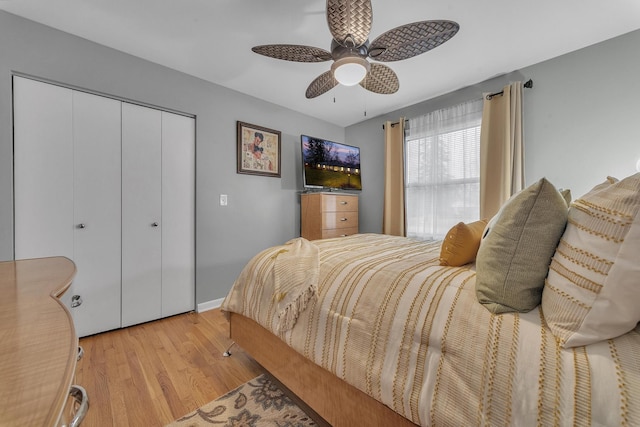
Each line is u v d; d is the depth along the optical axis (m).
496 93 2.59
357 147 3.83
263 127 3.15
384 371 0.90
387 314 0.96
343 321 1.07
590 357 0.60
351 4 1.33
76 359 0.42
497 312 0.77
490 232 0.91
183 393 1.46
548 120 2.36
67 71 1.97
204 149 2.69
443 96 3.07
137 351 1.89
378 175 3.77
